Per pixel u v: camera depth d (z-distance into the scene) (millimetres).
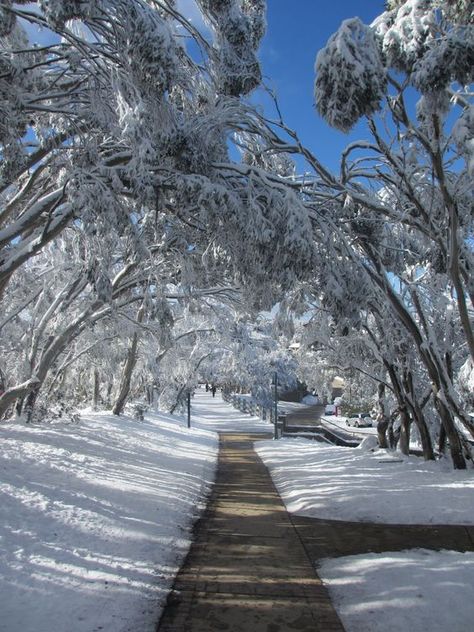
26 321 19359
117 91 8094
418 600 4953
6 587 4797
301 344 19016
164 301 13359
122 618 4516
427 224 10664
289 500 10500
